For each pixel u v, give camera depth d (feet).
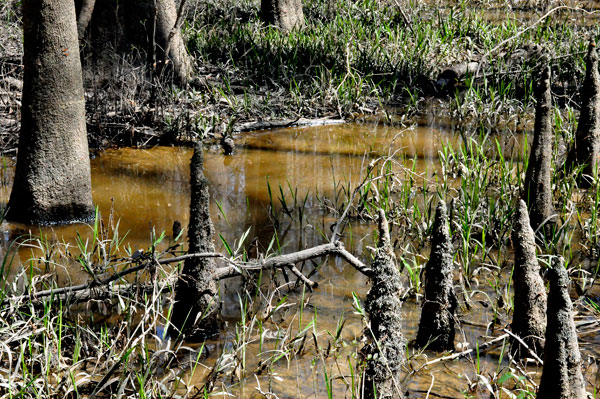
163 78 31.30
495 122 30.50
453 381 12.62
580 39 41.60
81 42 29.84
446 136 28.60
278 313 15.01
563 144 26.14
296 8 45.70
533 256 12.78
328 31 42.55
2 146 25.32
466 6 56.85
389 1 51.80
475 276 16.33
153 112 27.99
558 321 9.70
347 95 32.42
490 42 39.63
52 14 19.06
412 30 42.65
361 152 26.58
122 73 29.66
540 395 9.98
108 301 15.19
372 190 20.90
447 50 38.83
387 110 32.71
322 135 28.99
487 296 14.93
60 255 17.72
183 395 12.22
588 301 15.26
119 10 30.66
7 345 12.75
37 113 19.47
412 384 12.53
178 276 13.94
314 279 16.61
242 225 19.79
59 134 19.66
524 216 12.76
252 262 15.35
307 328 13.35
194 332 13.88
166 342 13.92
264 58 35.91
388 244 11.02
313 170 24.52
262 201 21.61
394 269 11.00
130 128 27.12
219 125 29.01
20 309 14.01
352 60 36.58
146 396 11.51
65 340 13.51
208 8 47.44
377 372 10.88
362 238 18.89
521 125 30.12
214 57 37.88
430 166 24.63
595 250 17.72
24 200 19.92
